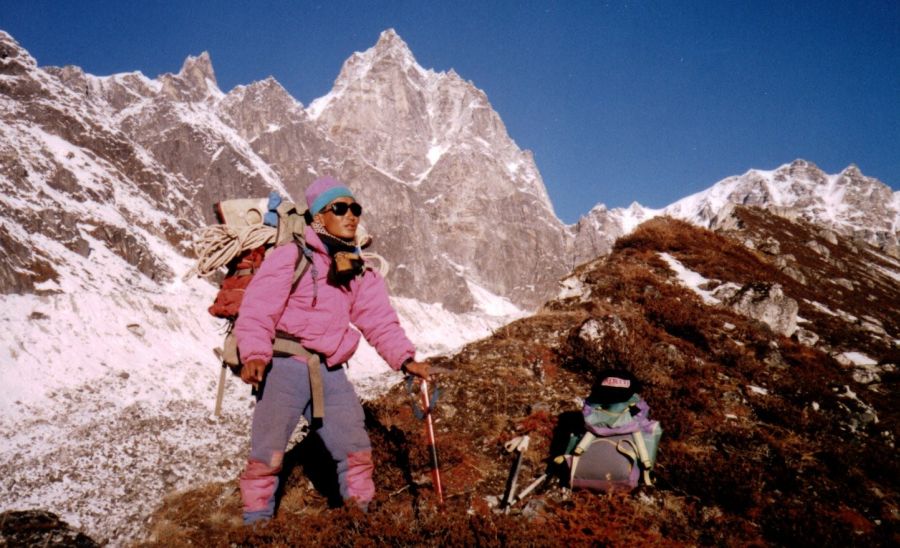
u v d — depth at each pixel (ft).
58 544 12.88
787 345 34.19
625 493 15.60
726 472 16.38
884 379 34.71
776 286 38.01
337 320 12.03
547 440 19.20
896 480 19.15
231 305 11.61
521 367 25.48
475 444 19.40
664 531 14.51
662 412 20.58
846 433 22.58
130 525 18.90
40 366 92.12
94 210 265.75
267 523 12.85
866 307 69.36
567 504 15.47
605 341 26.22
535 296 601.21
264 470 12.40
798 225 119.85
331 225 11.91
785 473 17.53
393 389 25.26
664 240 49.88
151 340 125.39
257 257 11.91
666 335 29.76
